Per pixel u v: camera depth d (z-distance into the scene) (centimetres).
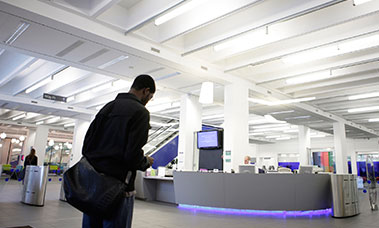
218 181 644
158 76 830
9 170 1942
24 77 1050
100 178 119
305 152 1628
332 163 2081
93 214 118
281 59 730
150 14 537
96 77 986
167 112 1487
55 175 2052
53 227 425
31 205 633
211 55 757
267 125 1806
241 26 583
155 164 1269
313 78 840
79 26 535
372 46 607
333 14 527
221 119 1689
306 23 559
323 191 648
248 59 766
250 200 617
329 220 563
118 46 611
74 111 1355
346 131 1794
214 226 478
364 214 660
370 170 1298
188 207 694
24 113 1631
